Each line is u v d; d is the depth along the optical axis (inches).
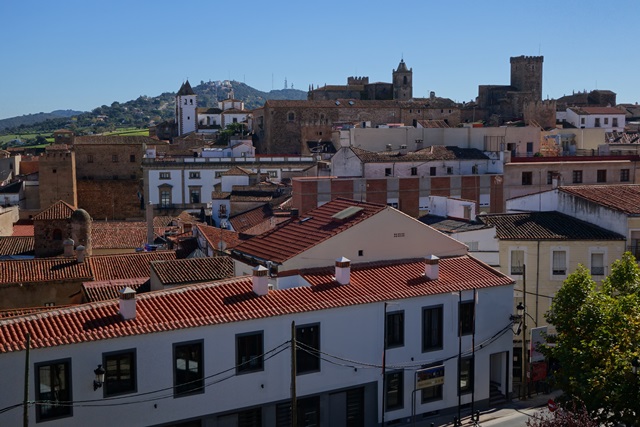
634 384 1407.5
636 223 2137.1
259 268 1584.6
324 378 1588.3
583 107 7283.5
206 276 1914.4
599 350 1465.3
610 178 3654.0
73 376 1341.0
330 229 1856.5
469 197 3636.8
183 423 1453.0
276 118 6402.6
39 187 5265.8
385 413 1663.4
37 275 2095.2
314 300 1584.6
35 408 1310.3
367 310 1630.2
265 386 1525.6
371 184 3489.2
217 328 1465.3
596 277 2161.7
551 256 2169.0
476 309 1775.3
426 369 1705.2
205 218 4065.0
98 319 1413.6
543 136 5108.3
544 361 1915.6
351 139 4202.8
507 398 1856.5
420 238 1889.8
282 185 4315.9
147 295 1526.8
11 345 1283.2
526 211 2487.7
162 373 1422.2
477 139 4259.4
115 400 1381.6
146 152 5526.6
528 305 2178.9
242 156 5565.9
